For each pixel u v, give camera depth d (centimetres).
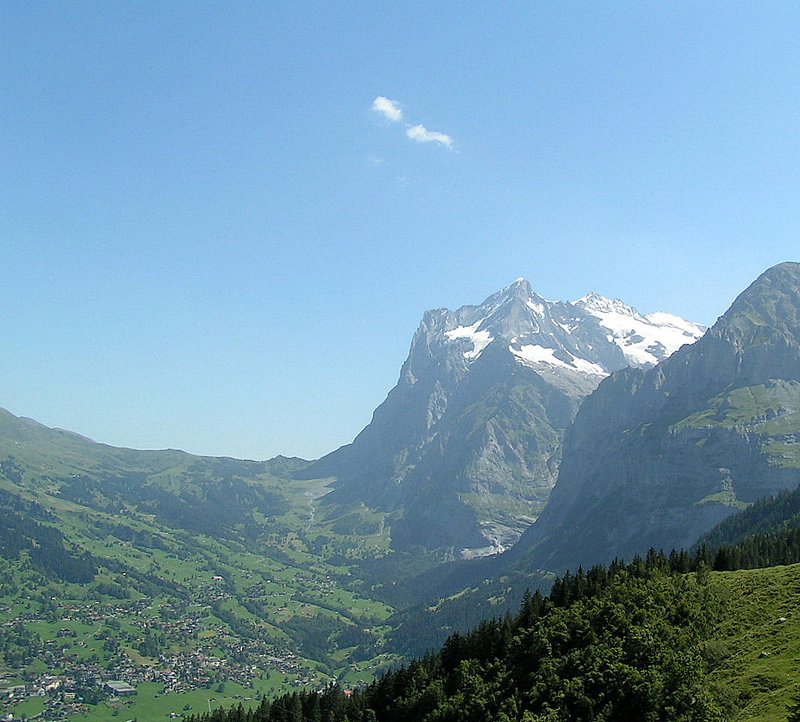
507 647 16250
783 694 10738
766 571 15762
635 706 11988
